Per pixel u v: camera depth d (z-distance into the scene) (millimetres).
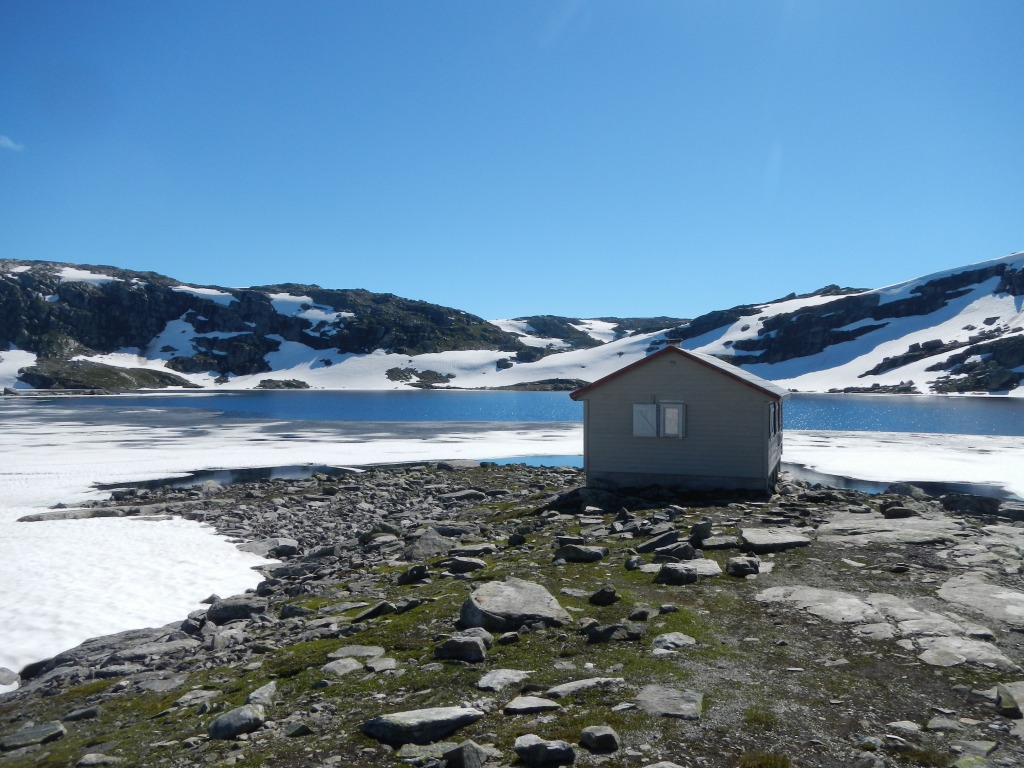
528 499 26766
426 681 8320
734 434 22969
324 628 11289
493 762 6270
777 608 10422
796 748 6246
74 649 12891
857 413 103875
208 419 95375
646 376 23953
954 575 12094
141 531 24125
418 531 21000
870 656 8445
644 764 6059
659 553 14016
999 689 7332
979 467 42844
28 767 7441
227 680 9508
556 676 8148
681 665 8250
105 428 77000
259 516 27234
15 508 29609
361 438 67625
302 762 6574
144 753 7219
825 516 18516
